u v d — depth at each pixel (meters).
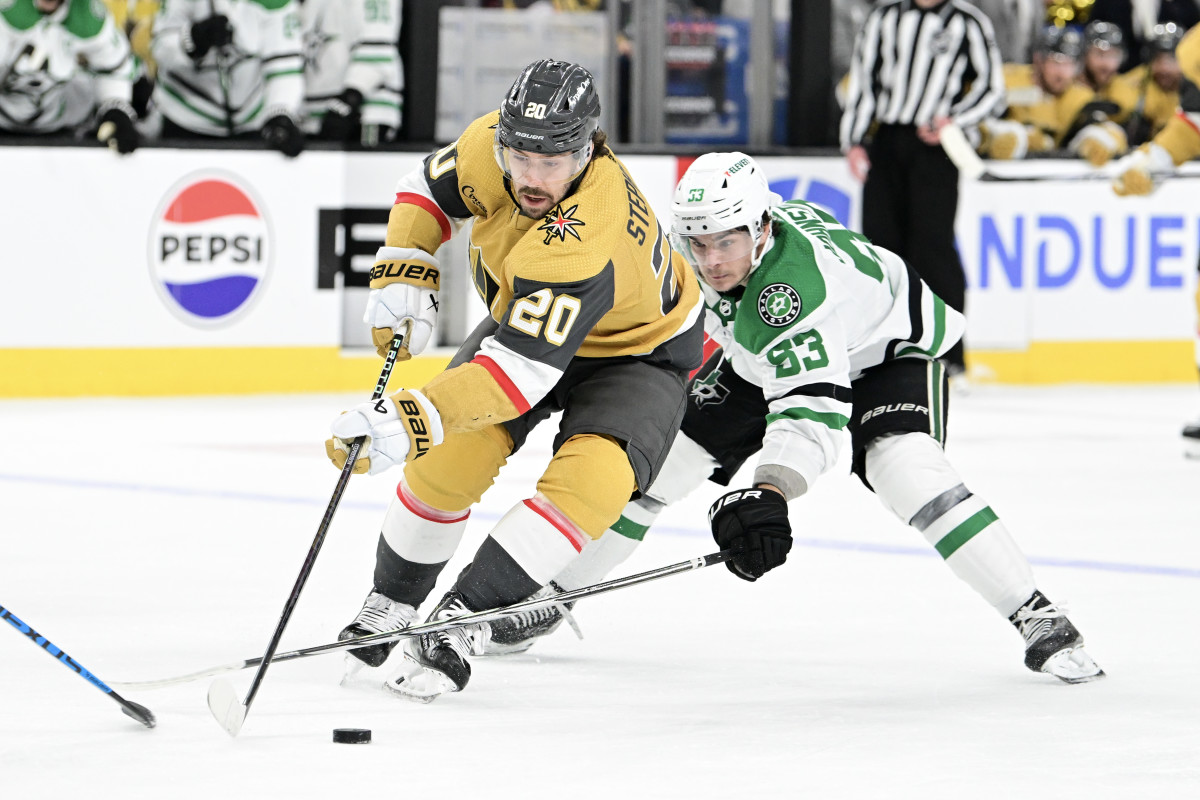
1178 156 22.25
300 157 27.80
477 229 9.87
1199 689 9.99
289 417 25.03
